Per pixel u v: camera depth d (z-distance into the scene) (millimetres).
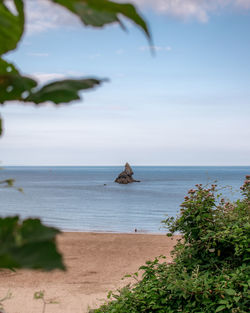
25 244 335
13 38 531
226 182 101250
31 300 8617
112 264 13133
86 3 417
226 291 3645
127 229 30922
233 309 3553
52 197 63281
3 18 493
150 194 68438
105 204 52031
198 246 4422
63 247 16344
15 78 490
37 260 316
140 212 43250
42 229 368
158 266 4523
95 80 484
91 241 17969
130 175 108500
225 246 4305
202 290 3832
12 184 603
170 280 4047
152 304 3975
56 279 10664
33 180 132500
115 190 79688
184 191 75750
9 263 316
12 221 416
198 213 4434
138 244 17281
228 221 4527
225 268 4172
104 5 417
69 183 109812
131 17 426
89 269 12195
